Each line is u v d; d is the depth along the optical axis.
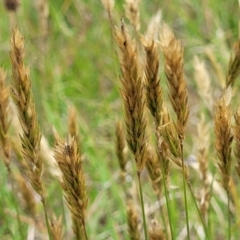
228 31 0.72
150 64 0.37
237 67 0.42
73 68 0.76
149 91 0.37
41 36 0.69
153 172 0.43
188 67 0.73
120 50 0.36
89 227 0.54
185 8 0.80
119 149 0.46
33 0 0.84
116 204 0.59
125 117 0.38
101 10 0.76
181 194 0.55
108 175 0.56
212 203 0.54
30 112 0.38
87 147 0.59
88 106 0.69
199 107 0.66
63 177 0.38
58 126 0.59
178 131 0.38
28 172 0.39
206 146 0.45
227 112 0.38
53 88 0.63
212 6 0.75
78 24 0.78
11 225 0.54
